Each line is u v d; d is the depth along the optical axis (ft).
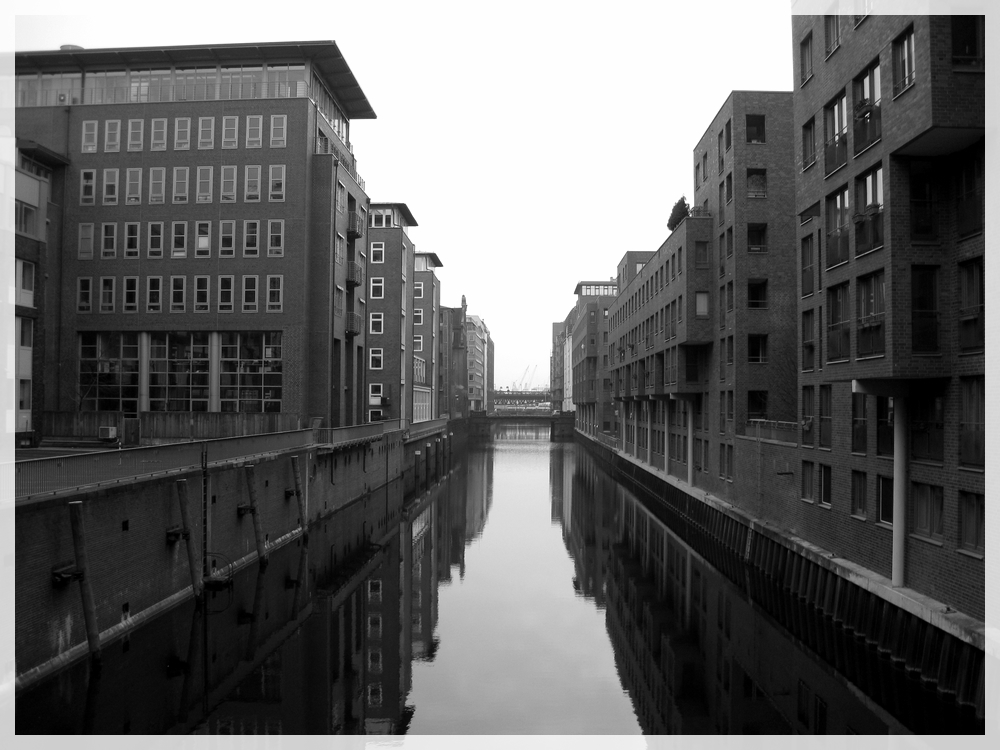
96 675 57.00
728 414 123.03
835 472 79.00
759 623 79.66
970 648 53.36
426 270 281.13
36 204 91.91
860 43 68.74
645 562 112.16
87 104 136.05
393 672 66.08
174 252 134.41
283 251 133.69
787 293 116.57
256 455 95.76
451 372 358.84
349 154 162.61
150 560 68.69
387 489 177.78
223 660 65.72
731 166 120.78
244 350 133.59
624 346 224.12
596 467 260.62
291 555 102.22
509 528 140.15
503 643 74.74
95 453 60.85
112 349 134.00
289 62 138.10
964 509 58.59
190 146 135.03
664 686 63.93
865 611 68.08
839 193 75.05
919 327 61.52
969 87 56.49
